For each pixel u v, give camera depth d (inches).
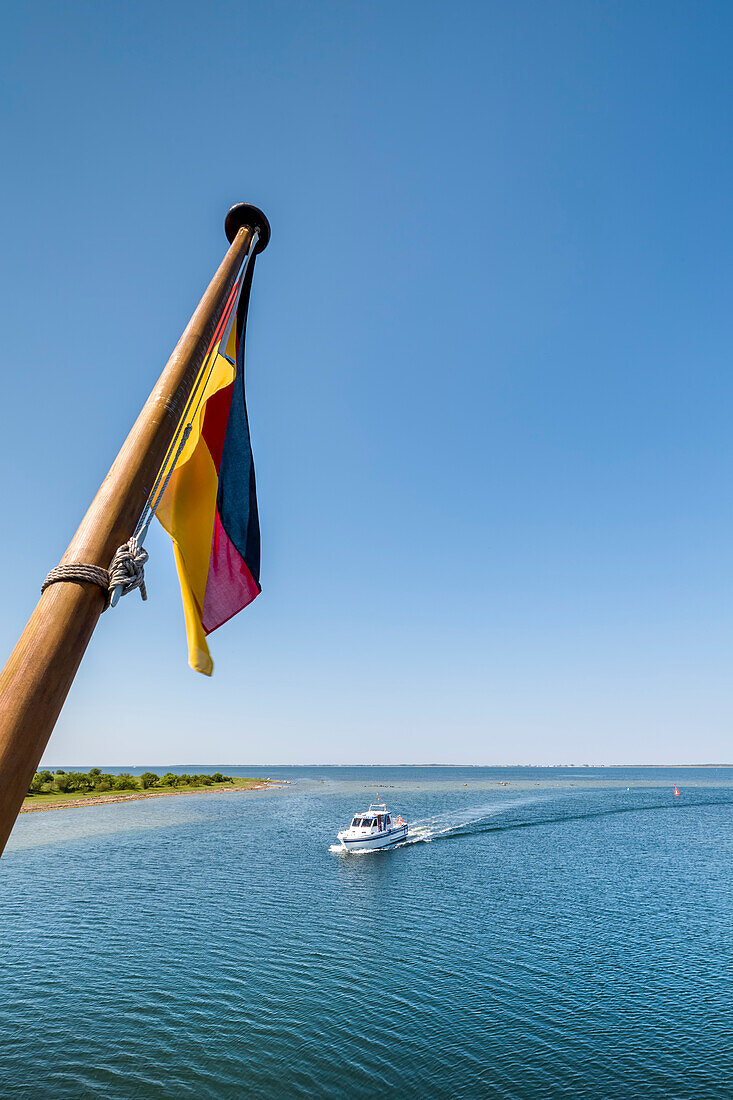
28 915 1129.4
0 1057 616.4
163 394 145.6
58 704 99.7
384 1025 698.2
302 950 951.0
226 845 1989.4
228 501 216.1
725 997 782.5
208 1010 730.8
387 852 1916.8
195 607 180.5
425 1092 570.3
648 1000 772.6
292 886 1392.7
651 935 1043.3
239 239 216.4
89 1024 691.4
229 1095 559.5
